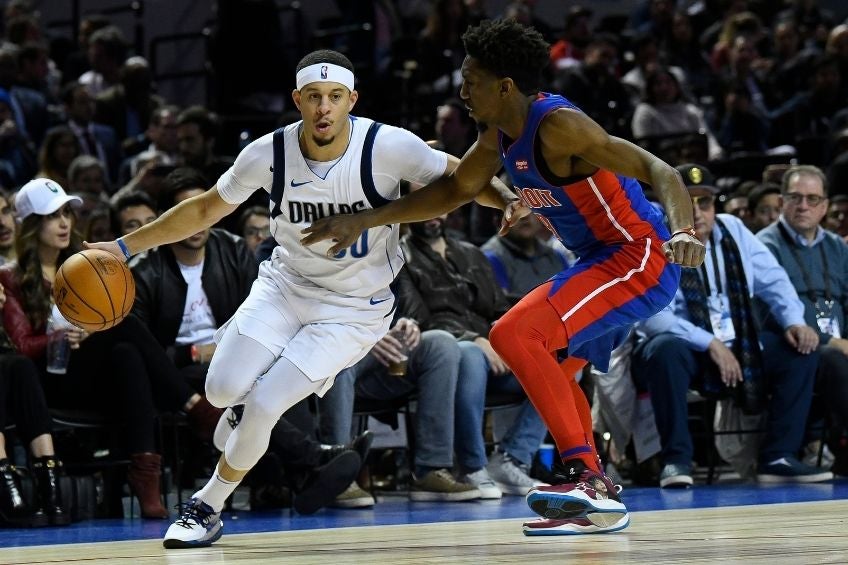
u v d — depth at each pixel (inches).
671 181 337.4
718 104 1091.3
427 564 287.0
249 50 1026.1
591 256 383.2
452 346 568.1
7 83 931.3
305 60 357.1
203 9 1239.5
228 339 368.8
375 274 372.5
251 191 375.9
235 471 368.8
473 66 362.6
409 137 366.0
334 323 368.2
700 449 699.4
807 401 636.1
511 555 306.0
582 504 369.7
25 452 550.6
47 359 521.7
